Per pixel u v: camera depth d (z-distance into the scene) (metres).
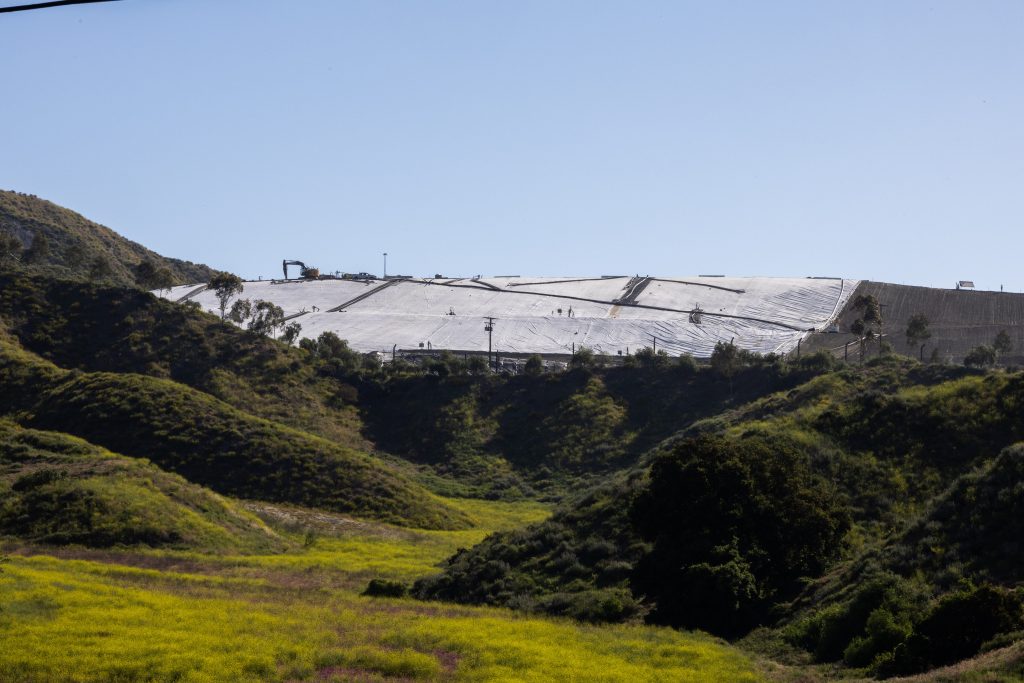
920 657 30.39
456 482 98.88
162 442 83.00
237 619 36.34
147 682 28.36
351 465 84.00
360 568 57.25
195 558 56.25
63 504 60.41
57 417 87.75
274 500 77.44
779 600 42.06
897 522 49.12
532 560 51.84
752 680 31.09
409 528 76.31
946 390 61.53
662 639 37.25
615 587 46.25
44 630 32.31
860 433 59.28
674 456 47.50
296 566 56.59
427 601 46.88
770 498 45.59
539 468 101.94
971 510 40.91
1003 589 34.53
